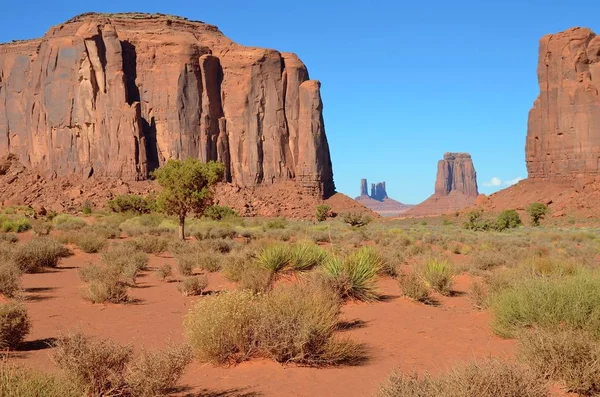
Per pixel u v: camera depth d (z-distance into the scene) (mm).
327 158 135500
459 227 76438
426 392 4488
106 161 120812
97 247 24406
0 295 12016
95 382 5078
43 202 107875
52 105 124500
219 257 18203
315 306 7582
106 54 125250
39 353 7328
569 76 115375
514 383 4383
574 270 13219
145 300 12211
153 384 5176
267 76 132000
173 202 31891
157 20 136125
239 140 129875
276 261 13727
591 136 111312
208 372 6402
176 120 125312
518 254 22953
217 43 136250
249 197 117312
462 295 13242
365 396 5508
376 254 16094
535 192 111875
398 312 10789
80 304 11594
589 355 5504
